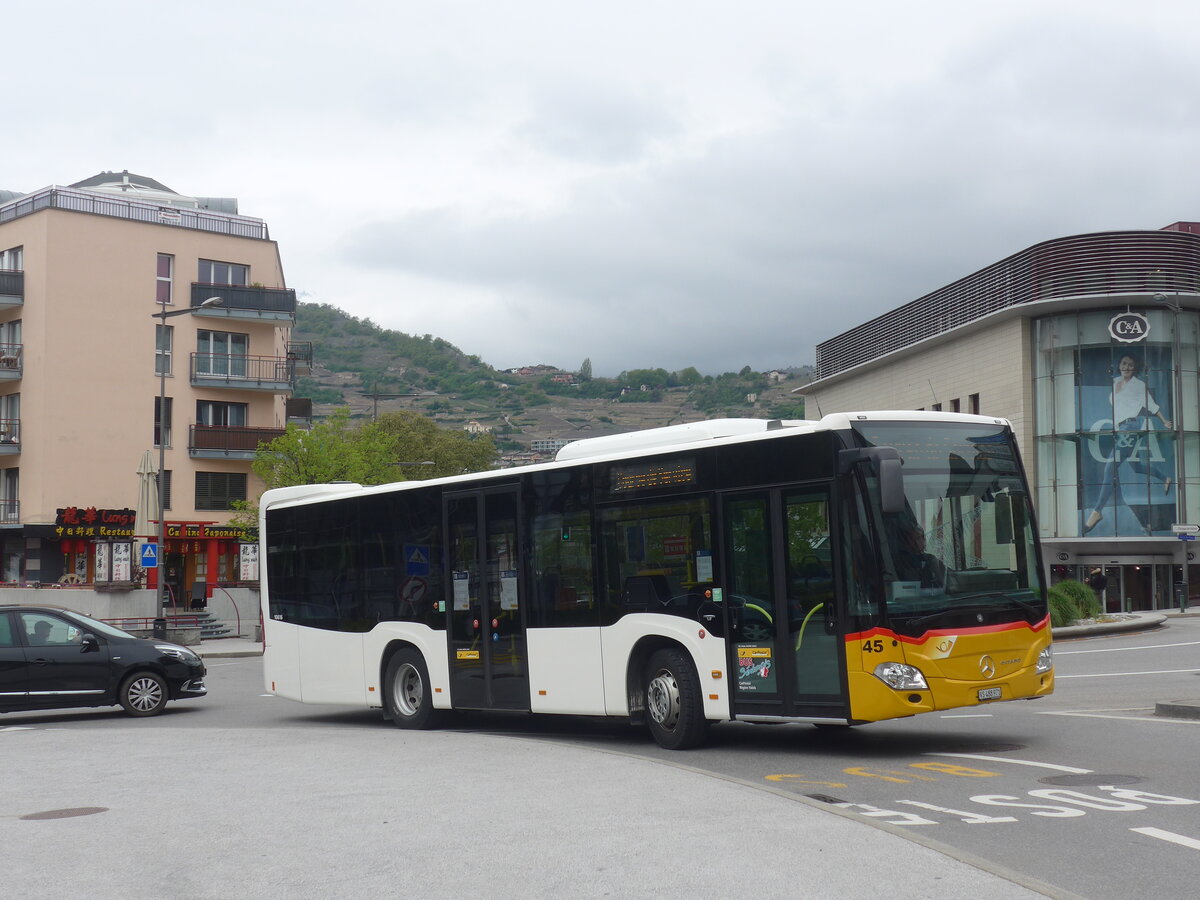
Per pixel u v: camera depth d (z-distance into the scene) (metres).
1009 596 11.99
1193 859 7.22
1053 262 54.19
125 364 56.03
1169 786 9.67
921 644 11.38
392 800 9.73
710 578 12.72
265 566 19.00
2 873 7.55
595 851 7.52
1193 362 53.97
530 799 9.56
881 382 69.31
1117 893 6.48
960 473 12.12
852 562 11.55
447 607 15.84
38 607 19.00
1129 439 53.22
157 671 19.34
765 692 12.20
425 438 99.19
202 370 58.12
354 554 17.41
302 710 20.33
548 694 14.36
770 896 6.33
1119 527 53.19
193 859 7.75
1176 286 53.22
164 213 58.56
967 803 9.14
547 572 14.49
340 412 52.84
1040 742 12.52
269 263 60.44
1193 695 17.23
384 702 16.78
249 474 59.09
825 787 10.16
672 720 13.02
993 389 57.38
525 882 6.80
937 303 63.03
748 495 12.48
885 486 11.16
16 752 14.41
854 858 7.11
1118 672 21.88
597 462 14.05
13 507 55.44
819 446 11.93
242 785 10.88
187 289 57.78
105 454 55.34
